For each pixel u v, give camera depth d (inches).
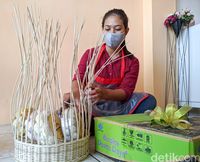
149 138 19.5
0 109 48.8
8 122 49.3
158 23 67.2
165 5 68.5
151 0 66.1
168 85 69.0
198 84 66.0
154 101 39.6
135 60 41.0
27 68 22.7
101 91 29.0
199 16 76.0
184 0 73.7
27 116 22.8
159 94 67.4
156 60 66.9
